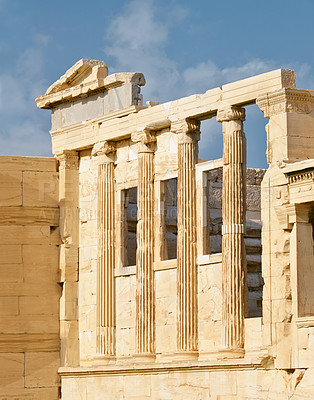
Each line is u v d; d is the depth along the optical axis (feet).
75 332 167.22
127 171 161.07
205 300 147.13
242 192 143.02
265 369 135.33
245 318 141.38
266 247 136.77
